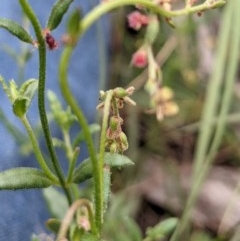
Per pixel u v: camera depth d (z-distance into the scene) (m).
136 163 0.25
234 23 0.22
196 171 0.21
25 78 0.22
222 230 0.23
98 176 0.11
